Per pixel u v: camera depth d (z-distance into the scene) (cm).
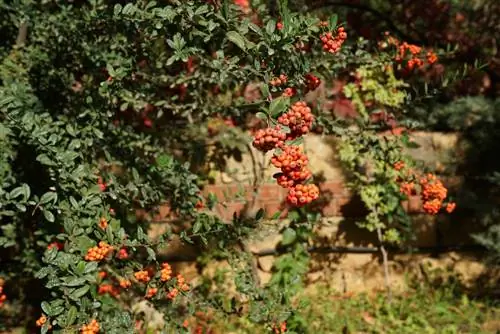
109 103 314
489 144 433
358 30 463
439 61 455
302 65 225
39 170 327
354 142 349
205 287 423
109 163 323
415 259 453
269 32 213
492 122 425
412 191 397
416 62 376
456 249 452
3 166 312
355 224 445
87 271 225
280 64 225
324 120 335
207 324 407
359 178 426
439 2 457
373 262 452
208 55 342
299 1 385
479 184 445
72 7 345
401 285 451
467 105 428
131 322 252
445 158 445
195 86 360
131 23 278
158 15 239
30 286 403
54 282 220
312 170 440
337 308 428
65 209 246
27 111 282
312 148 440
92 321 223
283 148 191
